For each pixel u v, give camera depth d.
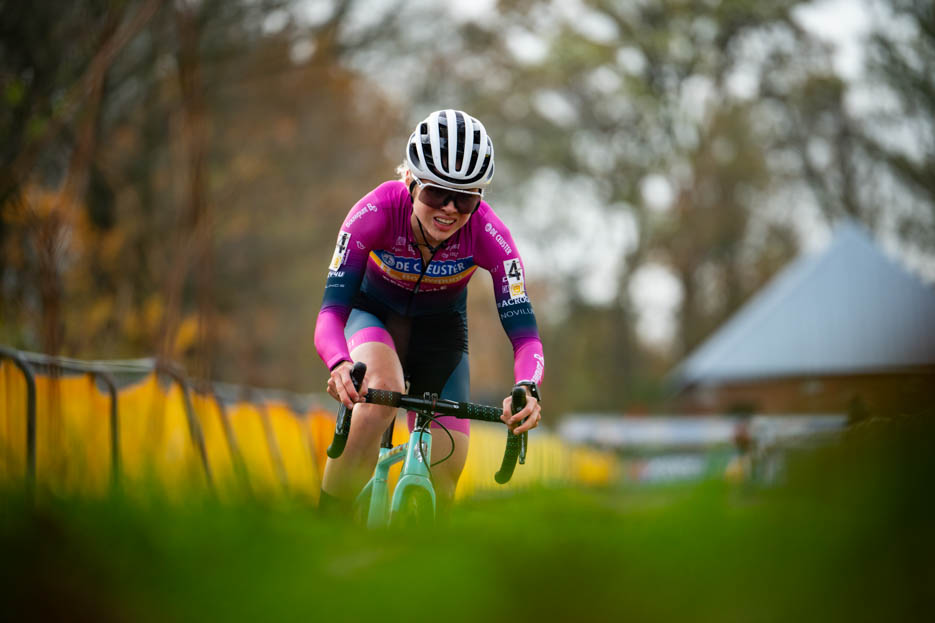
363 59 44.47
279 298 49.12
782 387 48.19
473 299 80.50
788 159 67.00
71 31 18.25
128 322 20.94
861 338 44.97
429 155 6.00
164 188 30.23
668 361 87.62
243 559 1.49
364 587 1.43
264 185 43.44
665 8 61.16
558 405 79.25
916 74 50.19
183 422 9.62
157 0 11.11
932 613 1.29
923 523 1.32
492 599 1.40
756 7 59.06
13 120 16.56
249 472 2.83
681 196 65.94
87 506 1.85
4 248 13.89
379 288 7.02
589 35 62.09
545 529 1.76
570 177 69.19
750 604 1.33
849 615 1.31
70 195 10.65
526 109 68.12
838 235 46.97
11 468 2.97
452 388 7.08
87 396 9.04
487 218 6.82
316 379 51.19
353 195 50.50
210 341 7.74
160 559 1.48
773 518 1.47
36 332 14.30
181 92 8.64
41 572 1.41
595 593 1.40
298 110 45.88
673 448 42.59
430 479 5.84
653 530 1.49
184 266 9.14
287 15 37.72
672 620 1.36
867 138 58.88
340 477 6.43
